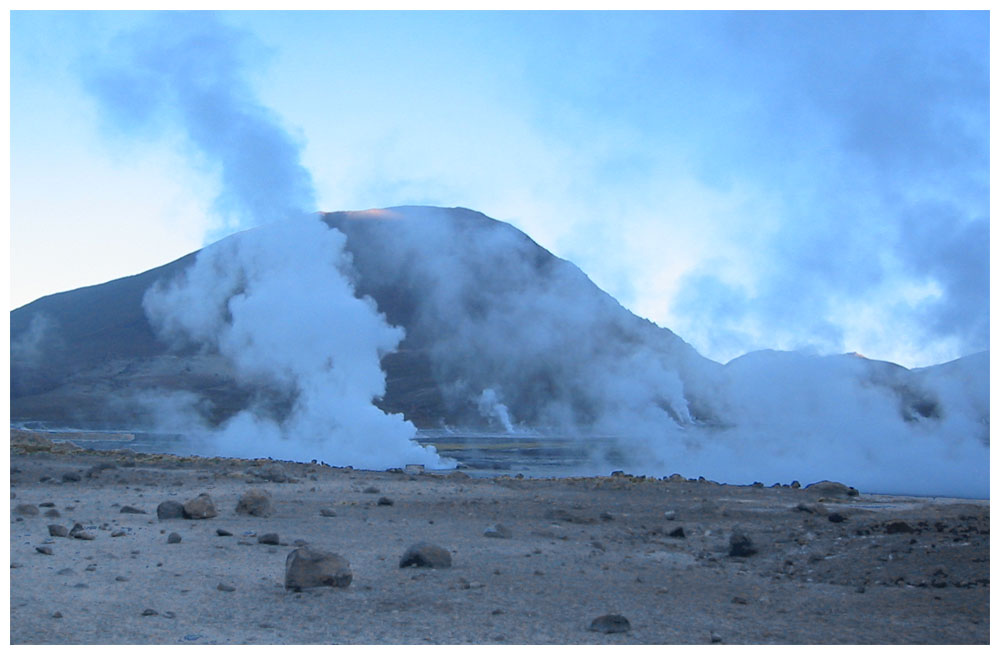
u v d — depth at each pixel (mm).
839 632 7348
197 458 27688
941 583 9297
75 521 13422
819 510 15625
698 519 15008
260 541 11523
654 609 8133
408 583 9023
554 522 14461
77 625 7227
